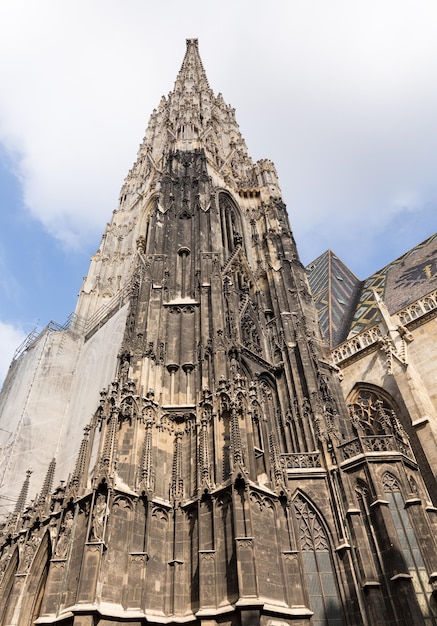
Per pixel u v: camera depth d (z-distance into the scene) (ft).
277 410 128.16
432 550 82.94
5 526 116.67
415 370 135.03
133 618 69.87
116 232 216.33
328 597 85.30
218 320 115.65
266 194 207.51
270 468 91.20
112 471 81.92
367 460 94.99
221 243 168.14
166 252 140.67
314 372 130.72
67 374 163.43
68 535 81.87
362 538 87.81
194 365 110.11
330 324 192.54
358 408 144.66
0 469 135.85
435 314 138.92
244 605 66.64
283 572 78.07
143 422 94.22
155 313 119.03
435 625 75.31
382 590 81.25
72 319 182.70
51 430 147.43
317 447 109.40
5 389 174.81
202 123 248.52
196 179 173.17
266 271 171.32
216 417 93.76
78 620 65.05
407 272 193.88
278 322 151.43
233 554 74.02
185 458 94.12
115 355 140.05
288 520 86.48
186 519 85.30
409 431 127.44
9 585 99.81
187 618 73.87
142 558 76.48
